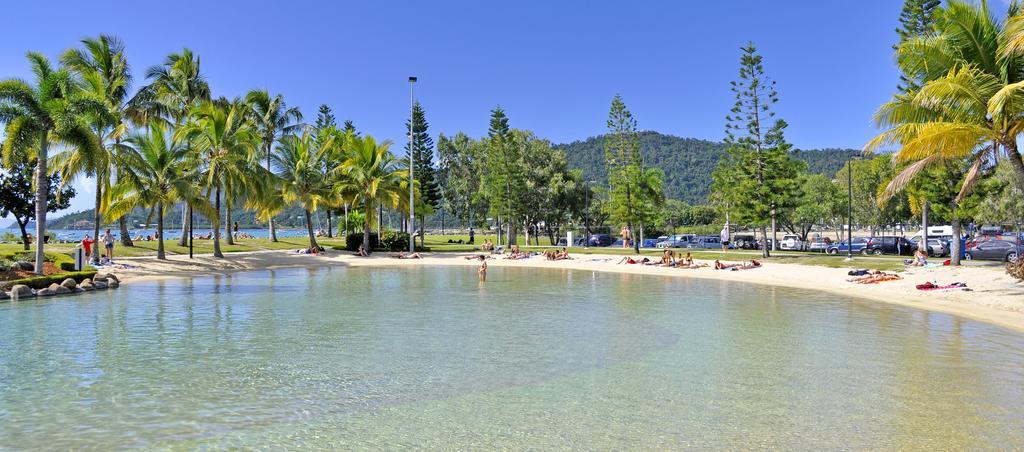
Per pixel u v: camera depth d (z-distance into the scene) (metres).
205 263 34.53
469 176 73.94
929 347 11.40
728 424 6.84
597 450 6.04
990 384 8.58
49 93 21.88
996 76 16.56
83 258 25.22
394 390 8.39
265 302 19.11
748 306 18.00
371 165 48.22
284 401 7.86
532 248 55.88
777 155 37.09
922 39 17.38
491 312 16.70
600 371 9.53
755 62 37.28
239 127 39.06
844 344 11.77
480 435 6.51
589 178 194.62
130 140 31.53
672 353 10.95
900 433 6.49
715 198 64.62
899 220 61.25
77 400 7.86
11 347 11.41
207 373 9.34
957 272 23.23
